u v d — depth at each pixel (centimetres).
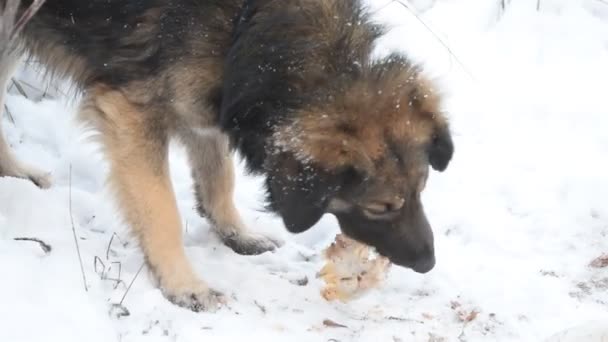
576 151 298
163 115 239
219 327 228
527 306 244
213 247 261
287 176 221
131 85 238
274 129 225
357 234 232
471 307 244
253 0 232
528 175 289
